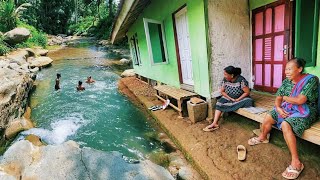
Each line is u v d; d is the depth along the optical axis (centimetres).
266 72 530
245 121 484
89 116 760
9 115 668
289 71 340
